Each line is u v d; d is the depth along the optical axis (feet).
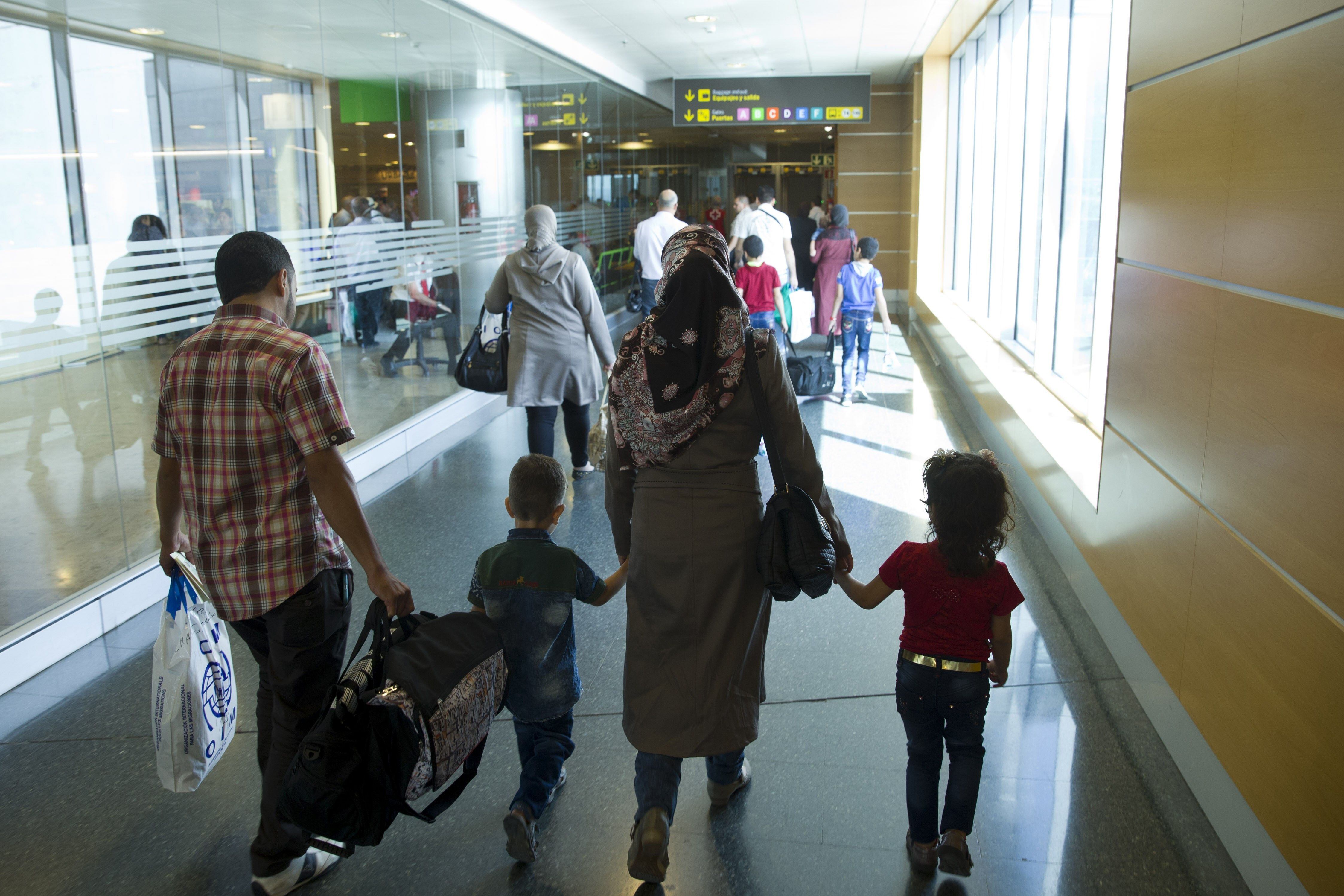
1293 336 6.58
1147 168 10.41
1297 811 6.44
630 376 7.16
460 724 6.95
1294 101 6.62
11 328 11.82
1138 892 7.55
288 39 18.03
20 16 11.98
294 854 7.72
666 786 7.20
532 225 17.43
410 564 15.40
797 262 44.93
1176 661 9.06
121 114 13.80
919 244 44.27
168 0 14.67
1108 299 16.53
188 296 15.37
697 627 7.20
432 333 24.57
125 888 8.04
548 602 8.19
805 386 26.68
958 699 7.49
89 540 13.26
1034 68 25.04
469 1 25.86
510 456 22.54
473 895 7.79
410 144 23.07
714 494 7.18
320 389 6.94
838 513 17.37
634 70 44.57
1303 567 6.37
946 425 24.27
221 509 7.02
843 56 40.45
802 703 10.77
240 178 16.66
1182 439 9.01
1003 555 15.16
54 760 10.05
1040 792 8.91
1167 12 9.77
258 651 7.61
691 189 63.82
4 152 11.76
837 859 8.09
